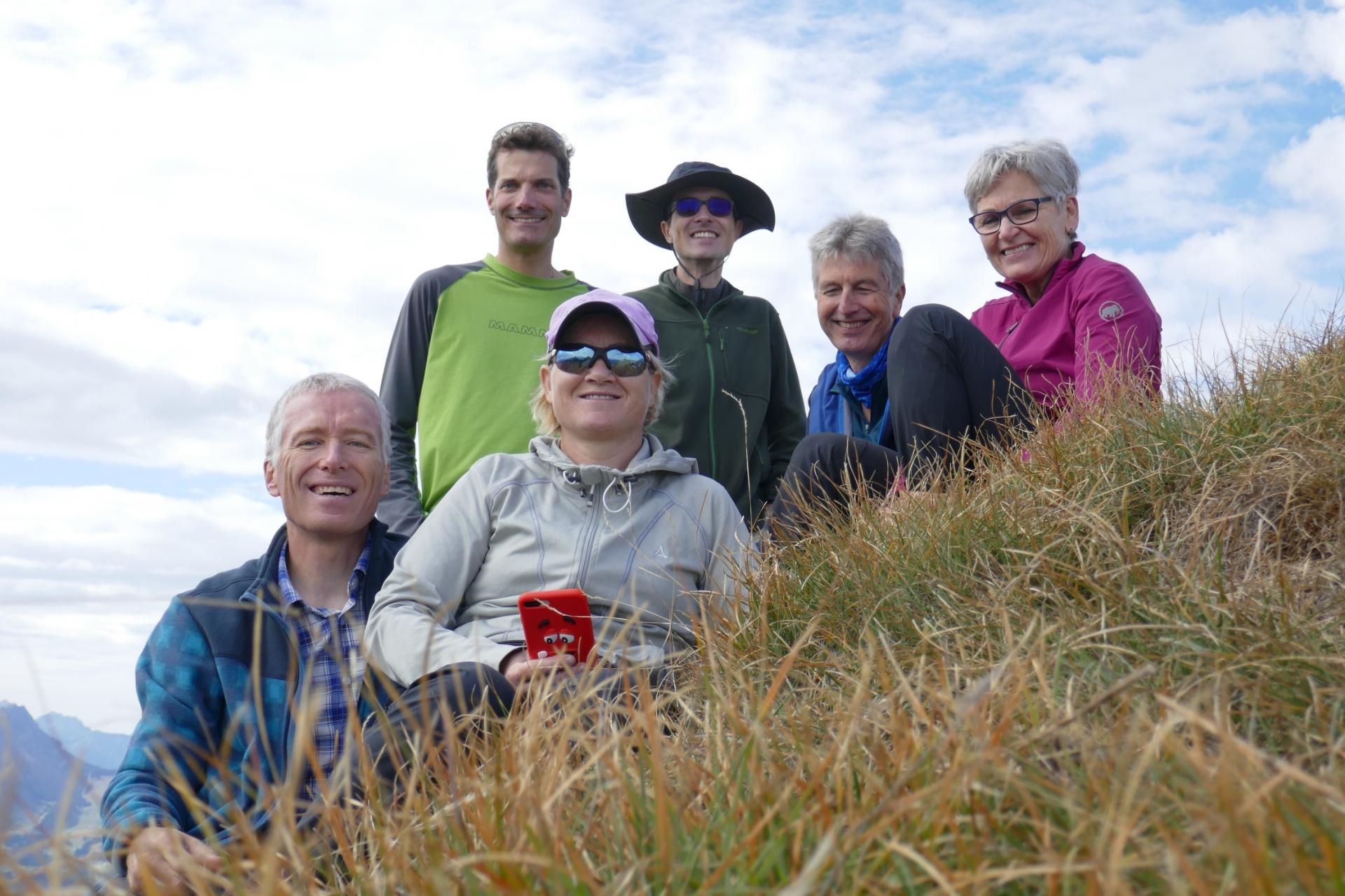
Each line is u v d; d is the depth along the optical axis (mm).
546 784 1768
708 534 3500
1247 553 2768
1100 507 2932
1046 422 3652
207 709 3238
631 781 1767
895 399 4195
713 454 5207
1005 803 1574
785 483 3949
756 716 2000
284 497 3586
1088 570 2605
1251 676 1983
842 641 2746
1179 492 3061
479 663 2416
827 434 3994
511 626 3273
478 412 5262
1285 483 2859
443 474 5234
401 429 5414
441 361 5395
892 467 3967
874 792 1590
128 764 2994
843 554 3164
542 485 3539
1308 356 3570
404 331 5504
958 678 2162
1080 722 1760
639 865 1493
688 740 2266
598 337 3652
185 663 3250
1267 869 1205
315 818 2234
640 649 3074
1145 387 3689
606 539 3375
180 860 1672
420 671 2984
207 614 3314
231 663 3238
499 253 5676
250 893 1644
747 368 5348
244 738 3141
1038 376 4629
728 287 5566
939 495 3299
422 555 3383
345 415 3584
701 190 5410
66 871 1456
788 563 3281
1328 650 2076
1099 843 1298
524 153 5539
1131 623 2320
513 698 2639
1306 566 2482
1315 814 1391
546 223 5566
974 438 4094
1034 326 4758
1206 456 3117
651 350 3734
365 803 1961
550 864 1437
